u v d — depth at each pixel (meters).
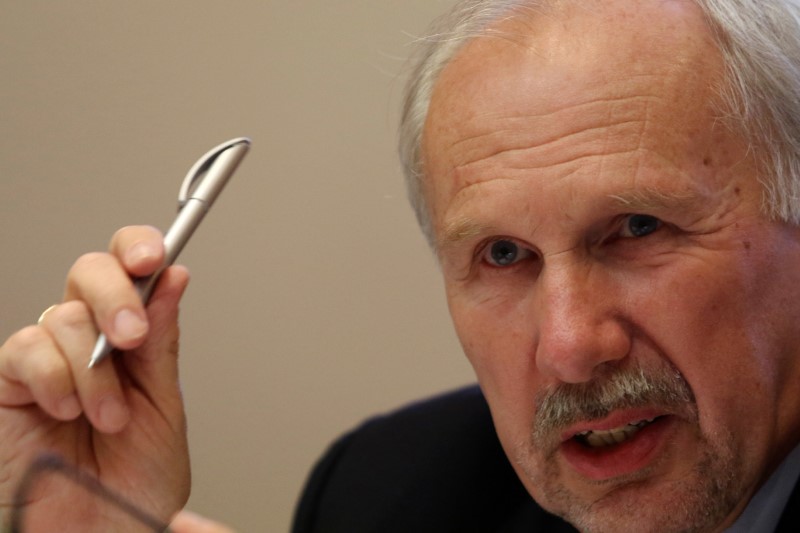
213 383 2.75
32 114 2.76
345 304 2.69
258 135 2.68
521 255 1.52
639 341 1.42
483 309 1.55
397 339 2.67
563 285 1.42
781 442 1.50
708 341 1.41
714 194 1.40
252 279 2.72
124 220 2.73
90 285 1.49
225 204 2.71
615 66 1.40
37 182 2.77
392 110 2.60
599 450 1.49
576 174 1.39
